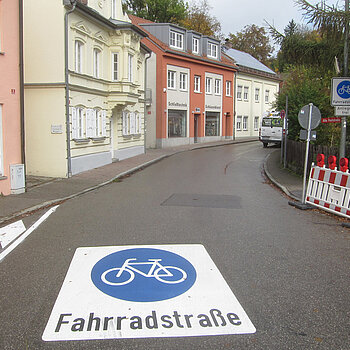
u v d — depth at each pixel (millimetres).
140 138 25188
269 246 6500
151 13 42938
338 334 3693
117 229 7527
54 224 7992
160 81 30344
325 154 14047
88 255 5945
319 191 9766
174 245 6465
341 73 11922
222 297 4473
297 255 6051
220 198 11219
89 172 16312
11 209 9250
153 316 4008
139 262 5621
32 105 14781
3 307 4195
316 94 18469
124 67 18891
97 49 17562
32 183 13266
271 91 48375
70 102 14891
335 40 10422
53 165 14852
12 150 11156
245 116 43688
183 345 3479
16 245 6527
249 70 43594
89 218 8516
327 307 4258
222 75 38500
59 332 3684
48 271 5277
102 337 3600
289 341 3559
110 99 18906
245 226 7906
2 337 3590
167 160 22844
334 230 7699
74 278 5020
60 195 11234
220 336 3633
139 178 15547
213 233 7281
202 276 5105
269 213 9258
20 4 11109
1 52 10562
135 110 23797
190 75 33719
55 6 14250
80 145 16000
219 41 37625
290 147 18312
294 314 4082
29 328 3752
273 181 14523
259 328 3787
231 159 23656
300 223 8266
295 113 18969
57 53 14414
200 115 35656
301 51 11820
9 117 10984
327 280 5035
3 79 10695
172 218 8531
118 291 4609
